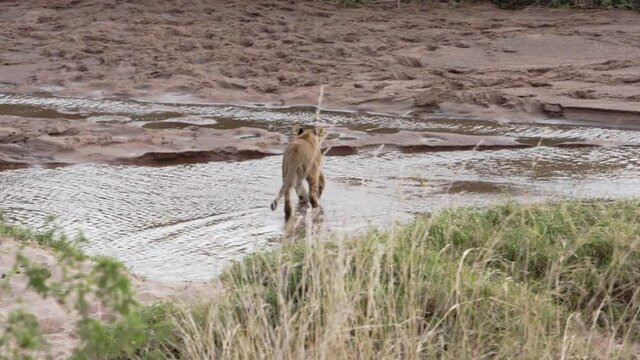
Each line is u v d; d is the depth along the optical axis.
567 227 9.94
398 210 12.64
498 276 8.69
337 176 14.93
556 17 29.77
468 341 7.06
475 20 29.30
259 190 14.15
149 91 22.41
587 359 7.20
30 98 22.30
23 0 32.53
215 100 21.84
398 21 29.33
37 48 26.75
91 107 21.27
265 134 17.83
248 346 6.48
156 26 28.19
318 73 23.75
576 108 19.84
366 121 19.98
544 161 16.19
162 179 14.95
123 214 12.91
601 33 27.27
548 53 25.50
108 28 28.06
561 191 13.88
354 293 7.02
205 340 6.83
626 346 7.32
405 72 23.52
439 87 21.88
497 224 10.29
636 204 11.02
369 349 6.52
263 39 26.81
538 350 7.00
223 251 11.23
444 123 19.80
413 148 17.09
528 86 22.12
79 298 5.75
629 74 22.66
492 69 23.75
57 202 13.55
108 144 16.80
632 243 8.88
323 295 7.05
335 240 8.83
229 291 7.71
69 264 6.30
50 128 17.69
